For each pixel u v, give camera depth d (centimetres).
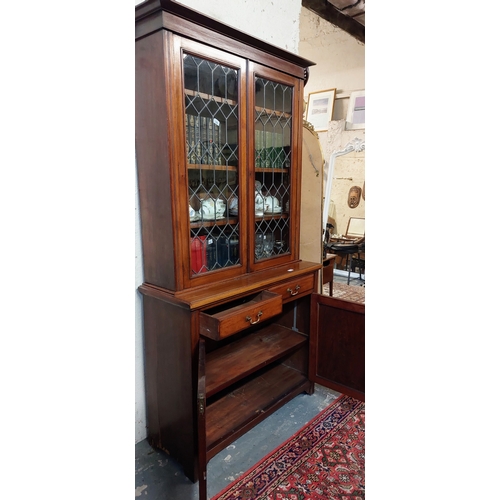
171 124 115
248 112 138
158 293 129
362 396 160
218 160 133
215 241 137
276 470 137
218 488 129
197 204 129
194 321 124
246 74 136
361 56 409
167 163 118
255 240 153
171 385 135
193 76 119
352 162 412
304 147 211
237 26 167
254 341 172
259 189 151
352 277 391
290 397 168
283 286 154
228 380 135
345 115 435
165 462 142
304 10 374
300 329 184
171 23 110
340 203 423
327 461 142
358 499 125
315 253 214
